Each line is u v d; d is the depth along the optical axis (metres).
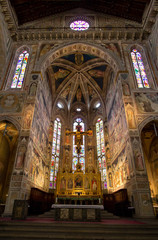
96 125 28.33
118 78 18.30
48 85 24.36
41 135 19.59
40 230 7.21
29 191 14.67
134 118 15.33
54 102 26.98
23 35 20.27
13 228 7.25
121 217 13.28
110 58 19.61
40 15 21.41
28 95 16.80
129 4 19.33
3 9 17.75
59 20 21.95
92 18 22.20
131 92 16.70
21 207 9.60
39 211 16.36
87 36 20.64
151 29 19.25
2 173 18.50
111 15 21.95
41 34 20.41
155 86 17.19
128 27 20.48
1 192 18.05
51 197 20.14
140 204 11.97
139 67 18.78
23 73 18.72
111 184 21.20
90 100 29.94
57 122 27.91
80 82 28.22
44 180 21.31
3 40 18.22
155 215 12.27
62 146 26.66
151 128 17.56
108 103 24.81
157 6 17.28
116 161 19.36
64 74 26.47
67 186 16.58
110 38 20.44
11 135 19.55
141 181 12.73
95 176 16.95
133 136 14.48
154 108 15.87
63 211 9.52
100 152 25.84
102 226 7.70
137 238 6.61
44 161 21.39
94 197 15.55
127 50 19.59
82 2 22.16
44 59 19.20
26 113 15.85
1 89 17.30
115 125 20.19
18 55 20.02
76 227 7.58
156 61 18.22
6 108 16.19
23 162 13.65
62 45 20.23
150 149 19.28
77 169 17.47
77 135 18.08
